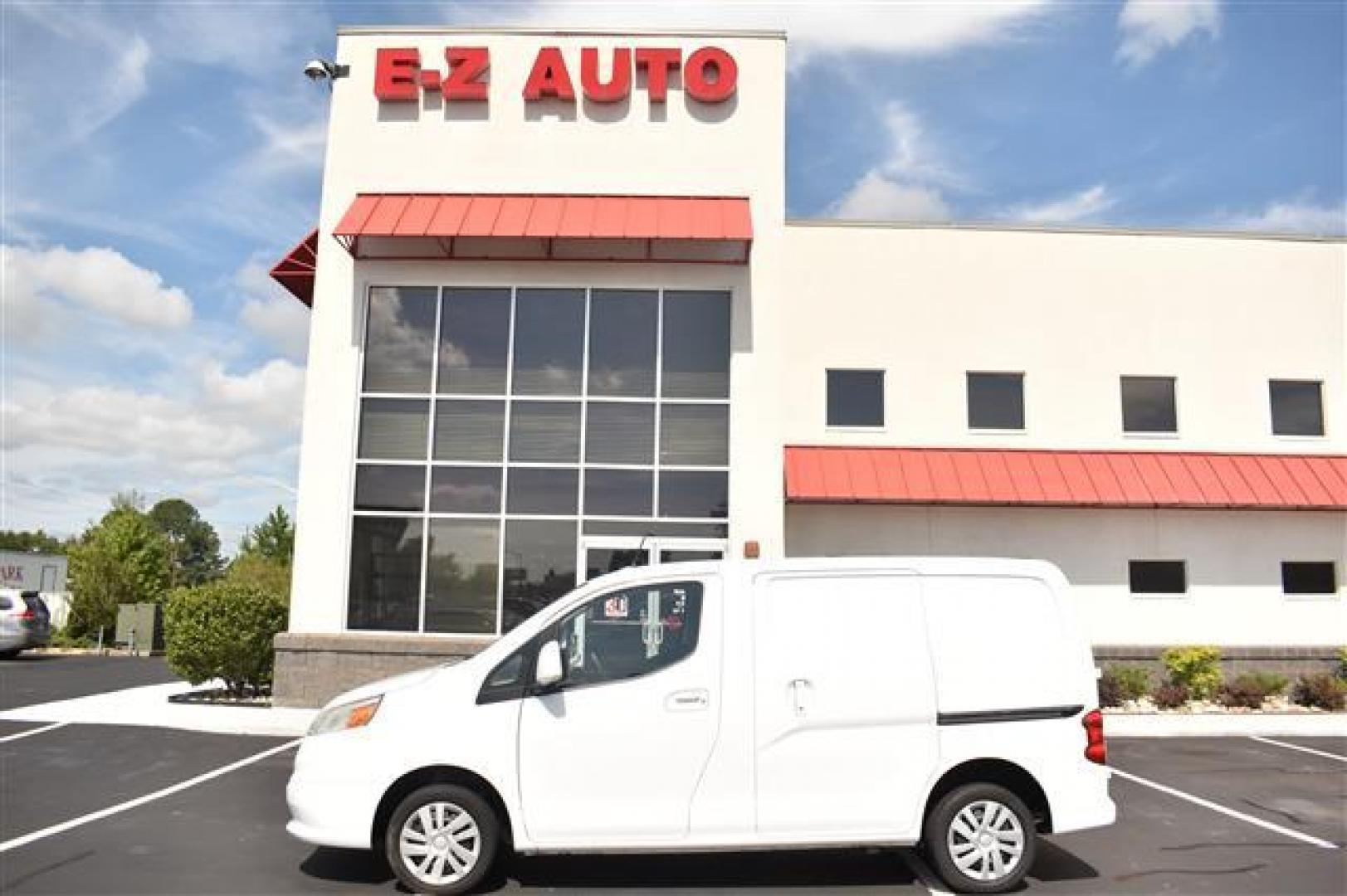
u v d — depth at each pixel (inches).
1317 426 691.4
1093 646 643.5
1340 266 698.8
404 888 249.3
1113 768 423.2
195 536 4276.6
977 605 259.6
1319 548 663.1
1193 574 657.0
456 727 244.1
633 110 589.3
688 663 249.4
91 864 266.8
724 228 549.3
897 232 690.8
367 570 554.3
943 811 249.3
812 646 252.2
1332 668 639.1
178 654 557.3
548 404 567.5
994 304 685.3
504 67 593.3
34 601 988.6
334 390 565.9
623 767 243.3
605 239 568.7
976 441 673.6
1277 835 312.2
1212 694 606.9
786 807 244.5
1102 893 253.0
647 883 257.1
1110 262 690.8
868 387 682.2
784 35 595.5
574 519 557.0
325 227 580.1
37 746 439.2
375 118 589.6
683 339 573.3
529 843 240.8
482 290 577.3
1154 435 679.1
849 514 657.0
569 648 252.4
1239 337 688.4
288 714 504.1
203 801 340.5
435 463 561.3
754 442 560.1
